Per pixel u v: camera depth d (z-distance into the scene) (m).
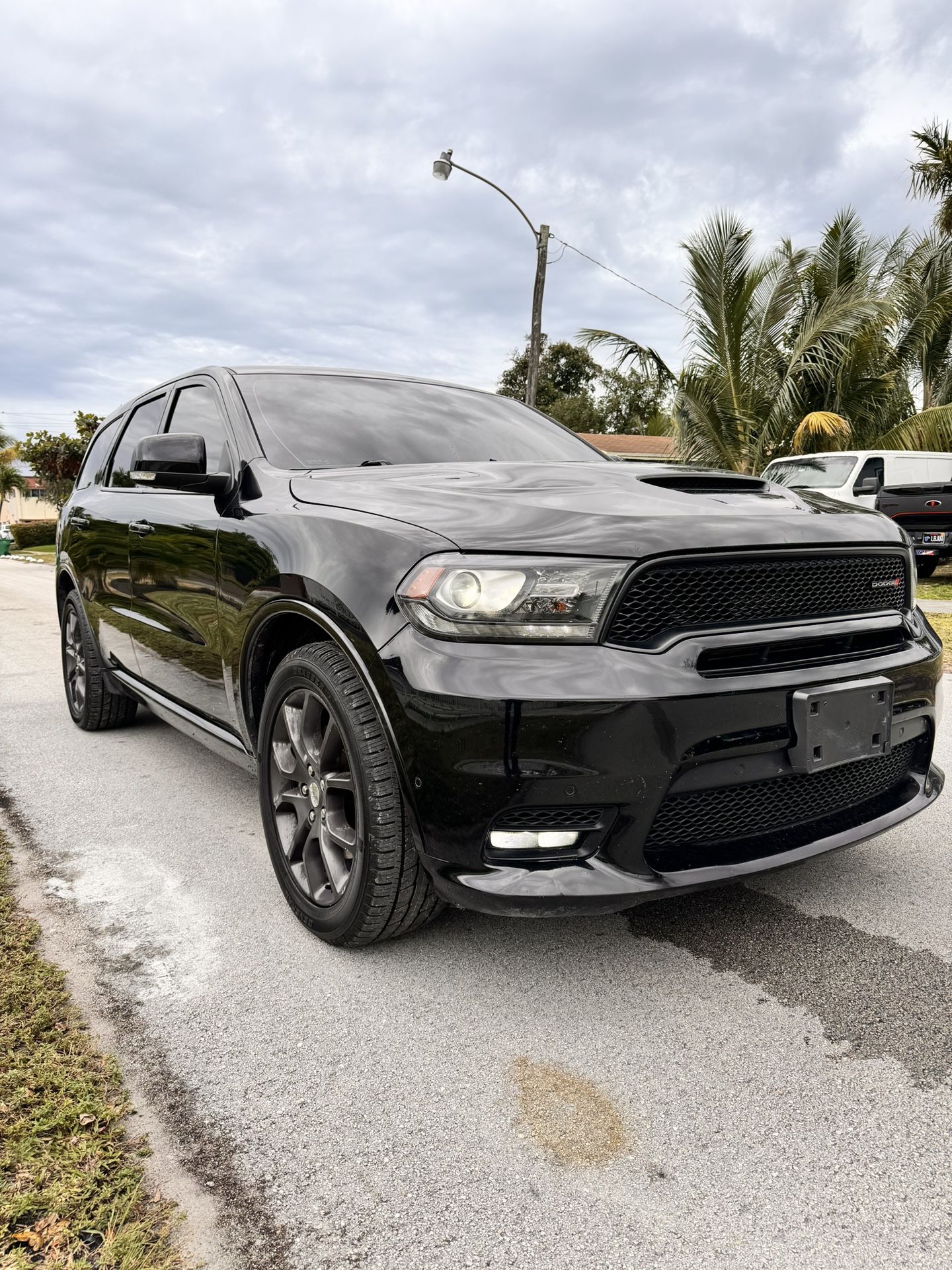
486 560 1.85
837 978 2.11
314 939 2.32
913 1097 1.69
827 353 15.40
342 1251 1.35
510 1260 1.33
